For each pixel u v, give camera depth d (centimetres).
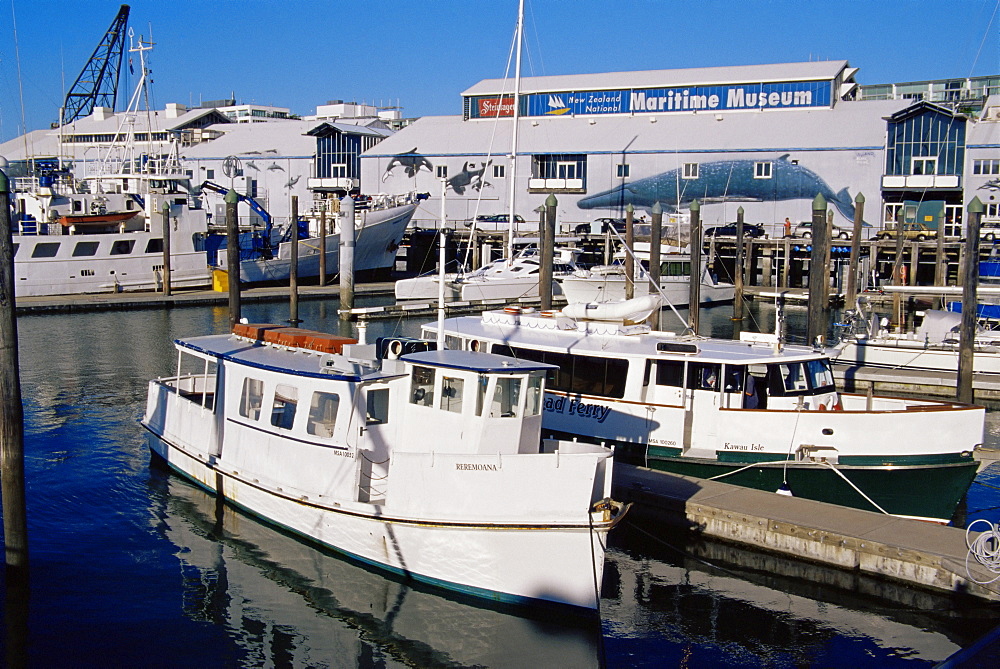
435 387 1412
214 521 1645
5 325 1283
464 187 6850
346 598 1371
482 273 4991
